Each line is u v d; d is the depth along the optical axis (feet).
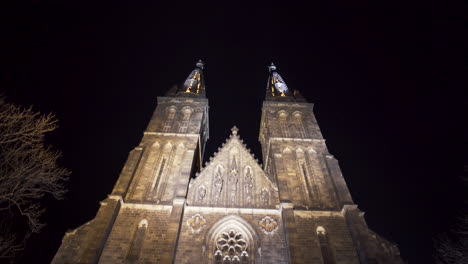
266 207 106.73
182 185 108.47
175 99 154.20
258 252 92.17
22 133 66.44
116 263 86.02
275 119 148.56
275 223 100.53
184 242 93.35
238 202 108.99
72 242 92.89
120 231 94.07
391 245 95.25
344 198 107.86
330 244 95.14
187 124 140.87
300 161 125.70
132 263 87.04
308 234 96.63
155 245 90.38
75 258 88.58
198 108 151.33
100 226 91.50
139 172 114.93
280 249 93.15
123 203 102.01
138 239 93.91
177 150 125.59
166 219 98.32
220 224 99.81
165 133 132.67
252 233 97.55
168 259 84.53
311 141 134.41
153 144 127.34
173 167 118.11
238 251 94.99
